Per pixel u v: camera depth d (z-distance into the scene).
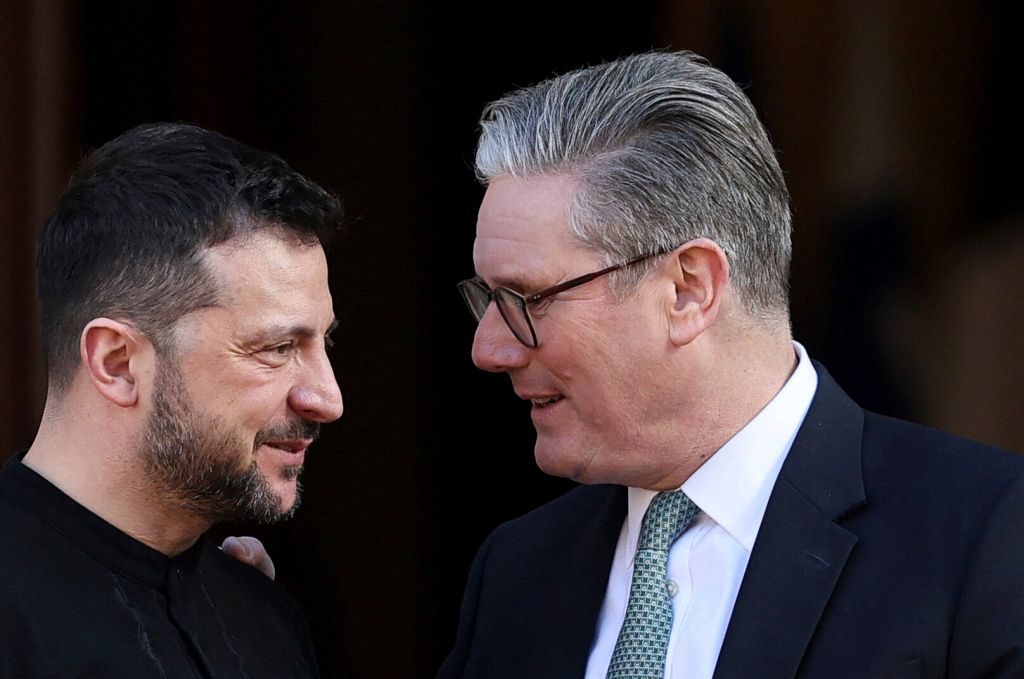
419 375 18.28
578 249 7.54
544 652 8.30
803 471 7.71
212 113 16.56
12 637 6.91
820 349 15.71
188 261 7.06
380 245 18.06
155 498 7.32
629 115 7.62
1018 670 6.86
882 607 7.23
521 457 18.47
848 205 15.55
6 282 14.01
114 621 7.21
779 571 7.46
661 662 7.70
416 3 17.73
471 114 18.03
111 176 7.24
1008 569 7.07
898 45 15.30
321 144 17.58
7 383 13.98
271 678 7.93
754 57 15.73
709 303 7.60
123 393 7.14
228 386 7.15
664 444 7.78
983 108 15.20
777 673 7.23
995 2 15.09
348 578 18.16
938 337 15.42
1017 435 15.25
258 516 7.48
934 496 7.50
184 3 16.16
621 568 8.27
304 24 17.25
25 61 14.24
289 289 7.24
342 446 18.16
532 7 17.59
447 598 18.33
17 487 7.29
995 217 15.24
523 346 7.70
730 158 7.68
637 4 16.78
